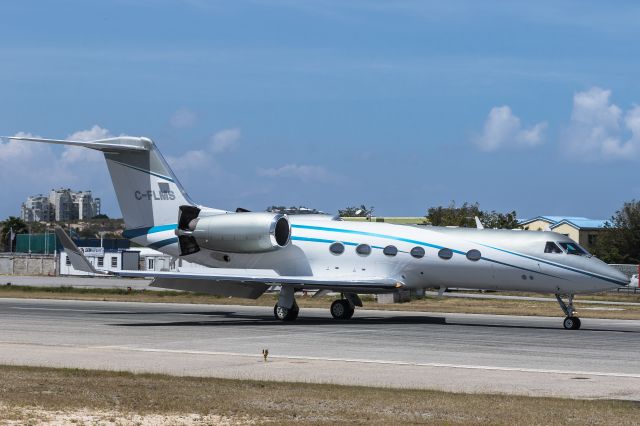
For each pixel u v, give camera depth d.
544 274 105.19
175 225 119.06
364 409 48.22
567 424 44.53
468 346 81.06
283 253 116.50
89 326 99.19
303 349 78.06
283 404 49.53
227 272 108.81
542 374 63.09
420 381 59.53
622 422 45.16
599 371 65.19
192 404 49.12
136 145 119.25
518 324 110.06
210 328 98.69
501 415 46.59
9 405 48.41
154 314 119.88
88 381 56.84
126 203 121.19
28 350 75.50
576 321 103.75
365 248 113.00
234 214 114.81
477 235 109.44
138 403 49.38
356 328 100.25
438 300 175.88
